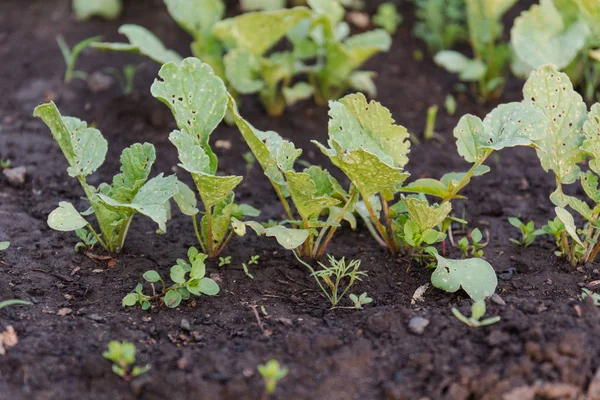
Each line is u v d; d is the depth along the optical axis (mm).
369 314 1006
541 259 1074
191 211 1030
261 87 1223
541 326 979
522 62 1295
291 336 986
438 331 986
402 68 1364
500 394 950
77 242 1077
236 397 949
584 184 1034
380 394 956
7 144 1208
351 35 1404
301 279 1053
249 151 1228
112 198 1029
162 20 1422
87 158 1035
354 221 1073
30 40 1381
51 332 989
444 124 1278
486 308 1002
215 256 1070
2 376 958
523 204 1164
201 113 1030
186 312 1015
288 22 1199
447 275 1020
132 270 1053
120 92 1296
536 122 1020
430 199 1167
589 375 958
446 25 1412
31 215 1113
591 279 1047
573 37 1220
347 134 1019
